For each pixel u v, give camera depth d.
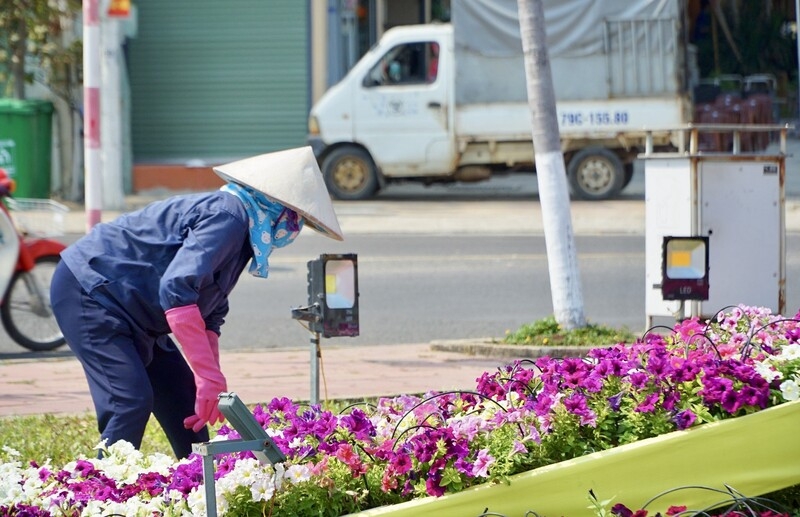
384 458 5.79
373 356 12.99
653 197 11.91
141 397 6.58
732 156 11.77
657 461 5.86
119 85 27.25
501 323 15.12
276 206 6.54
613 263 19.42
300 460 5.73
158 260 6.58
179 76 32.91
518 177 33.50
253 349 13.76
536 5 12.79
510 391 6.56
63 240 21.62
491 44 27.41
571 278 12.98
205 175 31.41
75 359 13.27
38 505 5.61
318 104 28.17
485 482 5.67
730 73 39.22
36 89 28.53
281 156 6.57
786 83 38.72
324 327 7.97
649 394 6.13
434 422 6.35
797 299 15.93
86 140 15.65
